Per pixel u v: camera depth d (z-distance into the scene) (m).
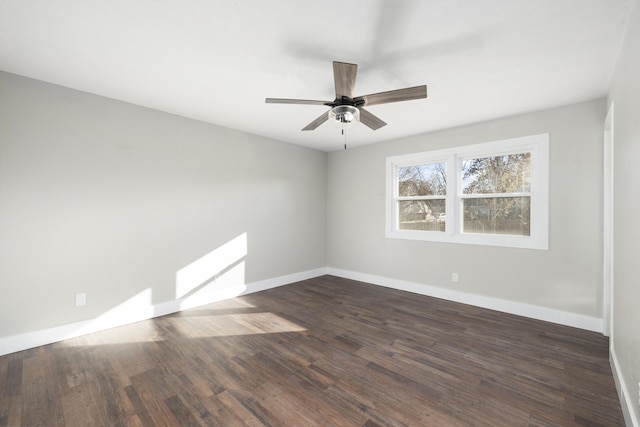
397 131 4.07
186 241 3.59
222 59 2.24
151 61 2.28
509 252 3.47
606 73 2.39
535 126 3.27
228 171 4.00
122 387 2.03
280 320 3.24
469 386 2.04
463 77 2.48
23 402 1.87
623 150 1.89
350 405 1.85
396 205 4.57
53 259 2.69
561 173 3.12
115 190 3.04
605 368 2.26
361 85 2.63
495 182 3.65
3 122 2.44
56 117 2.69
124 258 3.11
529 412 1.79
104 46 2.07
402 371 2.23
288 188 4.79
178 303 3.52
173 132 3.46
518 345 2.64
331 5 1.65
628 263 1.75
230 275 4.04
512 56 2.16
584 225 2.99
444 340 2.74
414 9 1.67
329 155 5.41
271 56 2.19
